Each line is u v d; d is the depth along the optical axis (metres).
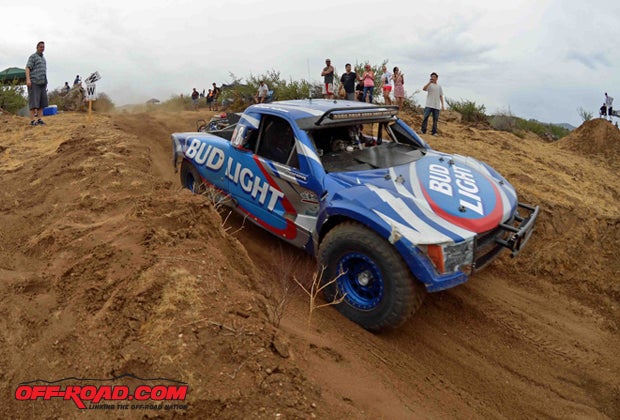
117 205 4.79
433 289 3.42
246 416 2.13
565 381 3.65
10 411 2.36
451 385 3.47
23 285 3.35
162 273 3.04
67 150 7.49
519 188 7.16
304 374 2.53
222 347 2.48
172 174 8.64
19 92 16.17
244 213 5.48
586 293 4.96
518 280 5.19
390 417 2.59
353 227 3.84
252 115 5.36
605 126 12.78
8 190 6.30
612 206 7.23
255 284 3.82
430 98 11.28
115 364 2.44
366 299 3.89
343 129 5.23
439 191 4.13
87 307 2.94
